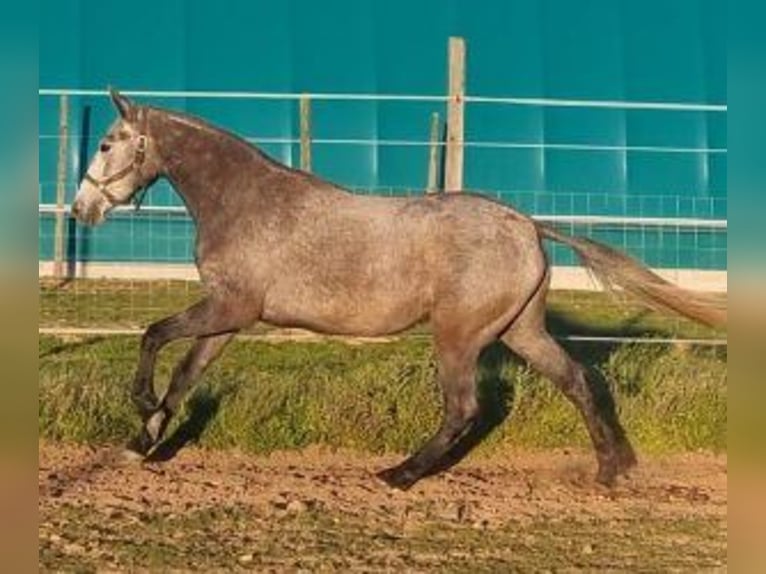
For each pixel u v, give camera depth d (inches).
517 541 430.3
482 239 478.0
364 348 674.2
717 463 531.5
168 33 973.8
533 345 492.1
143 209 828.6
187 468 506.3
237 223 482.6
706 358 606.5
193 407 530.6
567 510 469.1
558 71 990.4
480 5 995.3
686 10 1000.2
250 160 489.1
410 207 482.3
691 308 495.2
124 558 399.2
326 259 477.4
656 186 980.6
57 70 960.3
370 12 986.7
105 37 969.5
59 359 609.6
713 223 792.9
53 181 930.7
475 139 973.8
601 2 1002.1
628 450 524.7
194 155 490.3
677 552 420.5
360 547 418.6
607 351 630.5
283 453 521.7
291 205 481.7
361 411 527.8
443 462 520.7
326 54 978.1
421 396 532.1
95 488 477.1
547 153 976.3
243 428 523.8
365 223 478.9
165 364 608.7
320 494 479.2
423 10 991.6
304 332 684.1
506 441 531.2
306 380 547.8
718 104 997.8
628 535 439.8
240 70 971.3
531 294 483.8
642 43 1000.2
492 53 989.2
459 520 454.3
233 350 661.9
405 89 979.3
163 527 434.3
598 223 853.2
